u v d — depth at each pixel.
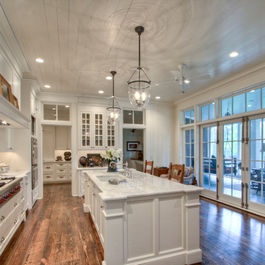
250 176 4.22
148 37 2.81
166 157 6.77
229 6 2.20
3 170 3.79
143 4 2.16
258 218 3.79
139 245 2.20
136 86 2.77
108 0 2.10
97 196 3.05
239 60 3.60
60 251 2.64
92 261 2.41
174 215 2.36
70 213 4.13
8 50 3.04
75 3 2.14
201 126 5.72
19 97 4.03
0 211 2.48
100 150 6.08
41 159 5.43
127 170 3.59
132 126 6.43
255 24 2.53
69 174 7.58
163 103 6.76
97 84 4.92
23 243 2.86
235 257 2.49
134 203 2.20
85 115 5.91
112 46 3.07
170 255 2.30
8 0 2.09
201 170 5.68
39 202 4.96
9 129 4.01
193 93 5.71
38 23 2.48
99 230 2.89
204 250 2.66
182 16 2.36
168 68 3.94
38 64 3.72
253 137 4.20
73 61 3.60
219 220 3.69
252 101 4.19
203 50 3.21
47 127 7.66
